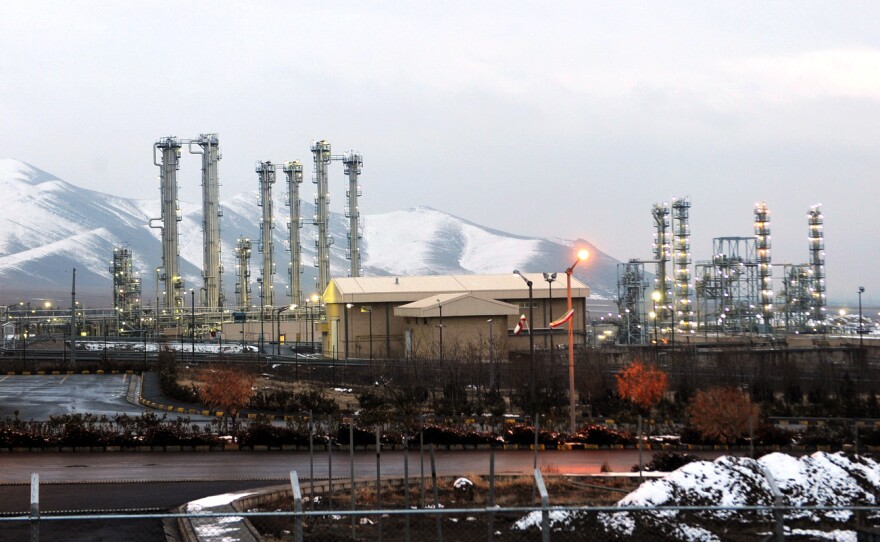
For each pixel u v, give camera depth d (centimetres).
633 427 6875
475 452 5719
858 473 3584
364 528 3353
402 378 9356
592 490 4228
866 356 11688
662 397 8050
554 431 6500
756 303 18862
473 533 3200
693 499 3247
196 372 10600
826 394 8656
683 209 18362
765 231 18188
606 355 11019
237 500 3800
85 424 6500
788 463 3491
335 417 6844
